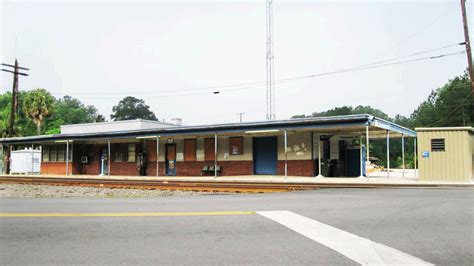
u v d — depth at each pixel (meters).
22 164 40.78
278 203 11.18
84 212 9.62
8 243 6.29
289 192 15.14
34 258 5.42
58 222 8.16
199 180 23.23
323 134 26.28
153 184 21.42
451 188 16.44
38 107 54.72
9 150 39.56
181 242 6.20
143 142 33.28
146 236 6.66
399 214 8.77
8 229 7.45
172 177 28.50
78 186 23.64
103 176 31.28
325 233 6.77
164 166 32.19
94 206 11.02
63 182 24.80
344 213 8.98
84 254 5.58
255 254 5.46
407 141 70.38
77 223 8.00
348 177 25.88
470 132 21.25
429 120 64.38
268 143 27.95
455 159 20.45
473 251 5.57
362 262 5.05
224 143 29.53
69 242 6.31
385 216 8.50
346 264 4.97
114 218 8.55
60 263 5.17
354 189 16.34
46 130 81.50
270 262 5.08
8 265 5.11
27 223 8.09
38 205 11.48
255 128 25.02
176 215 8.84
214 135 29.25
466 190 15.21
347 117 21.80
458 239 6.28
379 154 75.00
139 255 5.48
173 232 6.95
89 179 25.81
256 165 28.34
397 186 17.77
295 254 5.45
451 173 20.50
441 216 8.46
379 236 6.52
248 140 28.53
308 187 18.08
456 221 7.85
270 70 38.78
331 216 8.55
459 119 57.06
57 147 37.88
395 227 7.27
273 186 18.55
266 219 8.17
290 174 26.67
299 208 9.94
